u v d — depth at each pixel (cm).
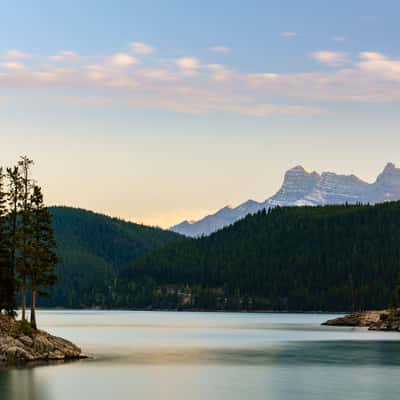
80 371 10300
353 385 9400
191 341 17775
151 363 11906
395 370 10962
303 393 8762
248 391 8931
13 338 11162
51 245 12069
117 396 8488
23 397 8256
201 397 8494
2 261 11838
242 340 18138
